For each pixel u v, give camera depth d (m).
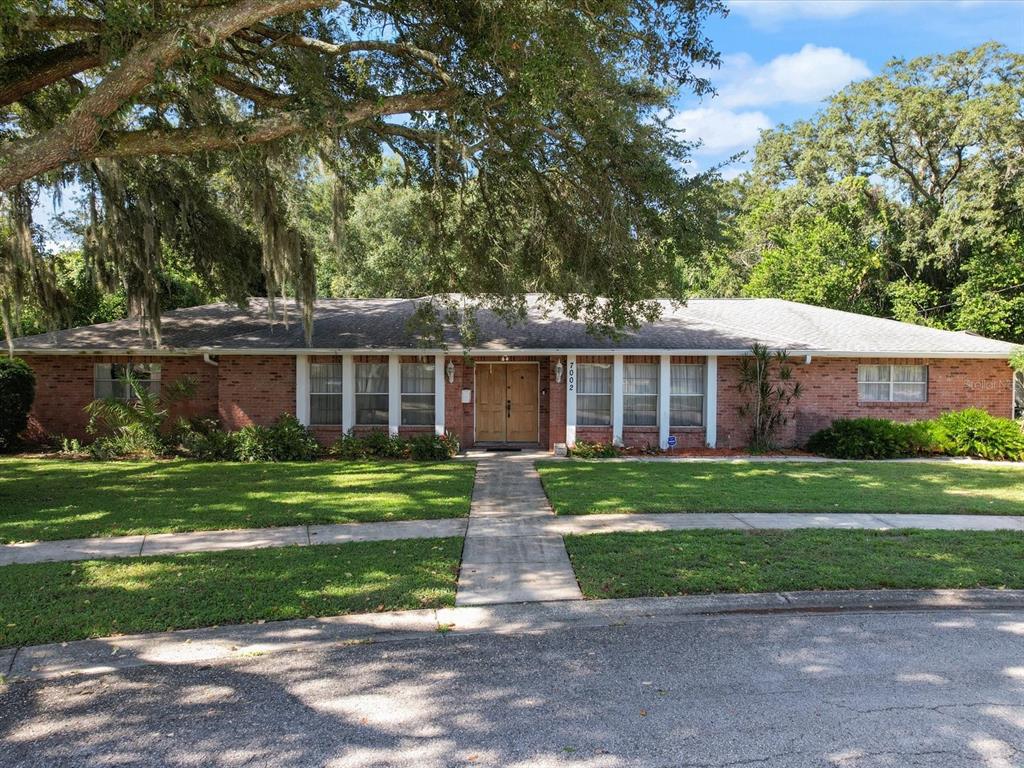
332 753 3.83
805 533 8.50
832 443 15.82
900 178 28.48
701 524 9.07
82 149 7.55
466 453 16.48
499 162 10.97
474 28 8.52
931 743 3.87
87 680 4.79
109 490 11.38
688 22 8.95
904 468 13.95
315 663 5.06
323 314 18.88
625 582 6.66
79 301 21.19
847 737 3.94
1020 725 4.08
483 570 7.17
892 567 7.06
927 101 26.02
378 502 10.42
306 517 9.38
